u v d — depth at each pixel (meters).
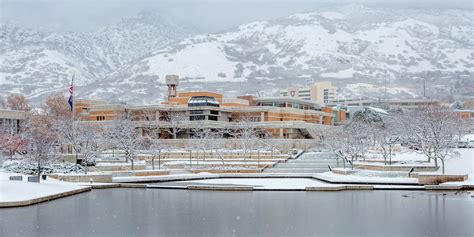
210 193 80.62
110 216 58.66
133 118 165.38
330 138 130.38
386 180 89.81
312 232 50.12
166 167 113.75
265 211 62.38
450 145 102.38
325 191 82.94
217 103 167.50
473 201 69.69
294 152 134.75
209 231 50.62
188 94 175.75
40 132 112.88
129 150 114.81
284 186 87.56
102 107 167.50
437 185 83.88
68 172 96.94
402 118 144.50
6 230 50.44
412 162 105.44
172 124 154.38
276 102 188.00
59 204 67.19
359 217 58.00
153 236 48.34
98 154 118.62
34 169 96.19
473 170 97.75
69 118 152.75
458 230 50.69
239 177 107.06
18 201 64.75
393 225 53.34
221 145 138.62
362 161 112.81
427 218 57.12
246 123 148.00
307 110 182.50
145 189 86.19
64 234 48.97
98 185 86.94
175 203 69.12
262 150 134.12
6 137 109.31
